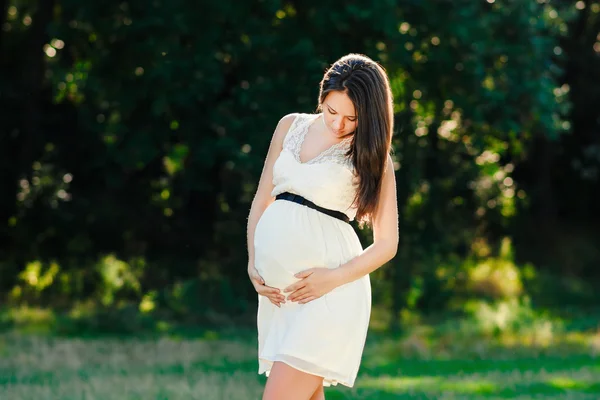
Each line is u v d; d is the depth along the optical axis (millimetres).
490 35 14844
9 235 18453
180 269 18062
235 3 14086
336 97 4531
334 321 4602
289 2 14578
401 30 14414
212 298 16469
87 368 10539
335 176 4602
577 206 28781
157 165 18125
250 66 14320
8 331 14000
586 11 24906
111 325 14367
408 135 14906
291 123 4875
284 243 4621
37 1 18859
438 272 20234
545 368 11555
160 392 8547
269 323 4793
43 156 18469
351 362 4719
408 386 9609
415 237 18312
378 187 4617
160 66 13898
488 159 18859
